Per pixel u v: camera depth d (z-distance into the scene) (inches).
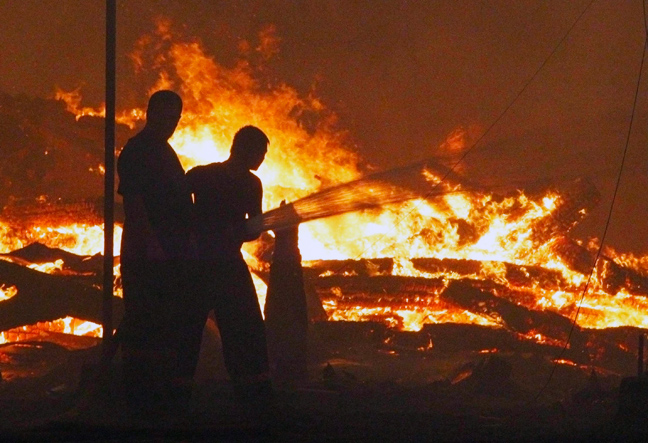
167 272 652.1
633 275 1363.2
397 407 726.5
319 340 1094.4
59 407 667.4
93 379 681.0
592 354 1155.9
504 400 815.7
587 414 711.1
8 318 1002.1
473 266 1332.4
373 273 1314.0
